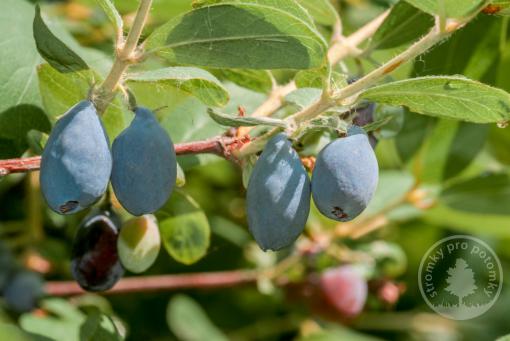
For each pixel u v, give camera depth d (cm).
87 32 45
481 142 47
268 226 33
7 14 39
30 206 45
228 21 33
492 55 43
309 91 35
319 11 40
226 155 35
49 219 47
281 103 39
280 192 33
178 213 39
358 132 33
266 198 33
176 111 40
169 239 39
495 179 47
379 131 37
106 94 33
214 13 33
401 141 47
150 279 47
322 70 34
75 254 37
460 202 47
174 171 33
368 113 37
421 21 39
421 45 34
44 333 41
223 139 35
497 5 34
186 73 34
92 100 33
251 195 33
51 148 32
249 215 33
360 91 34
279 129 35
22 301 43
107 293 46
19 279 43
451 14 33
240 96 41
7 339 39
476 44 43
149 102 38
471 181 47
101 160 32
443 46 43
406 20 39
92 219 37
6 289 43
